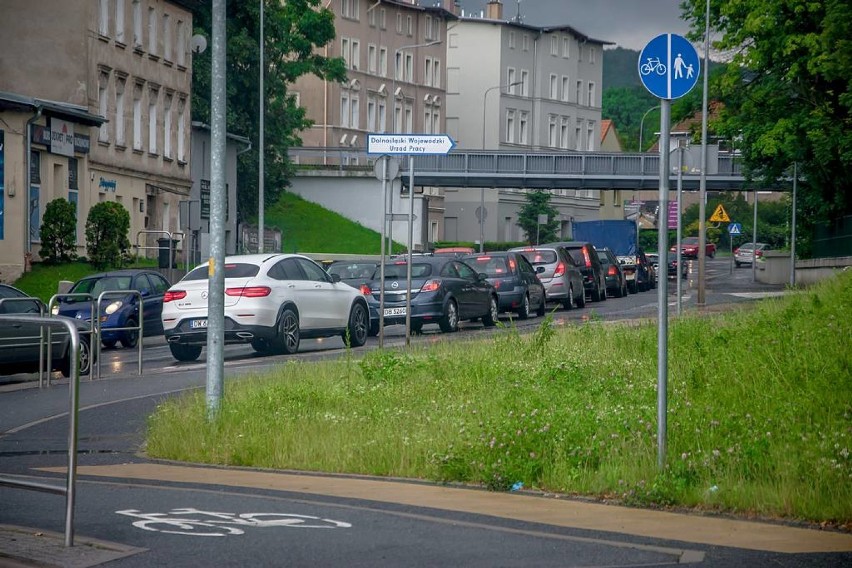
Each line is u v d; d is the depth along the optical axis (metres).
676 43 18.41
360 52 177.00
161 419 24.55
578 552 14.26
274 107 124.56
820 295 43.75
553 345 35.31
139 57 100.12
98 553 14.11
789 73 79.00
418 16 189.50
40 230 78.31
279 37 122.00
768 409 22.59
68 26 89.88
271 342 43.41
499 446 19.61
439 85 195.12
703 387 25.47
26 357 36.03
